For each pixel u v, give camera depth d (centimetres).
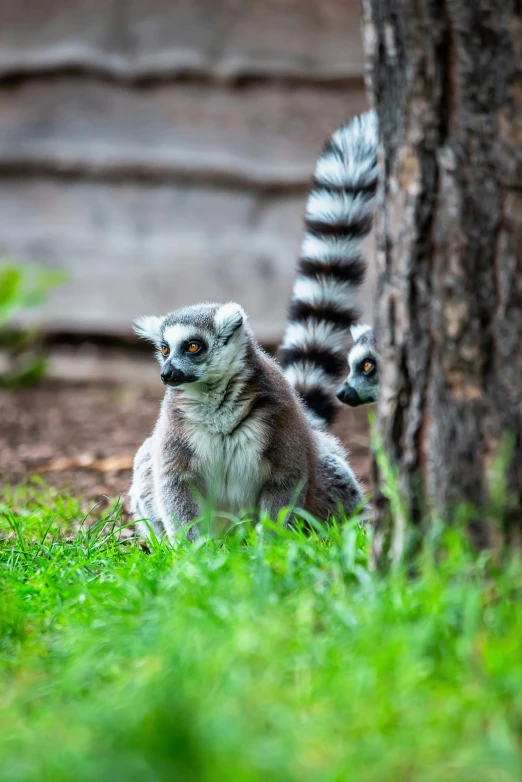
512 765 520
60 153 2331
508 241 682
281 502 1127
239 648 605
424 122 698
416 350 720
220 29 2253
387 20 712
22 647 730
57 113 2334
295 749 531
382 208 743
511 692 577
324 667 607
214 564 765
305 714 571
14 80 2341
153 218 2330
